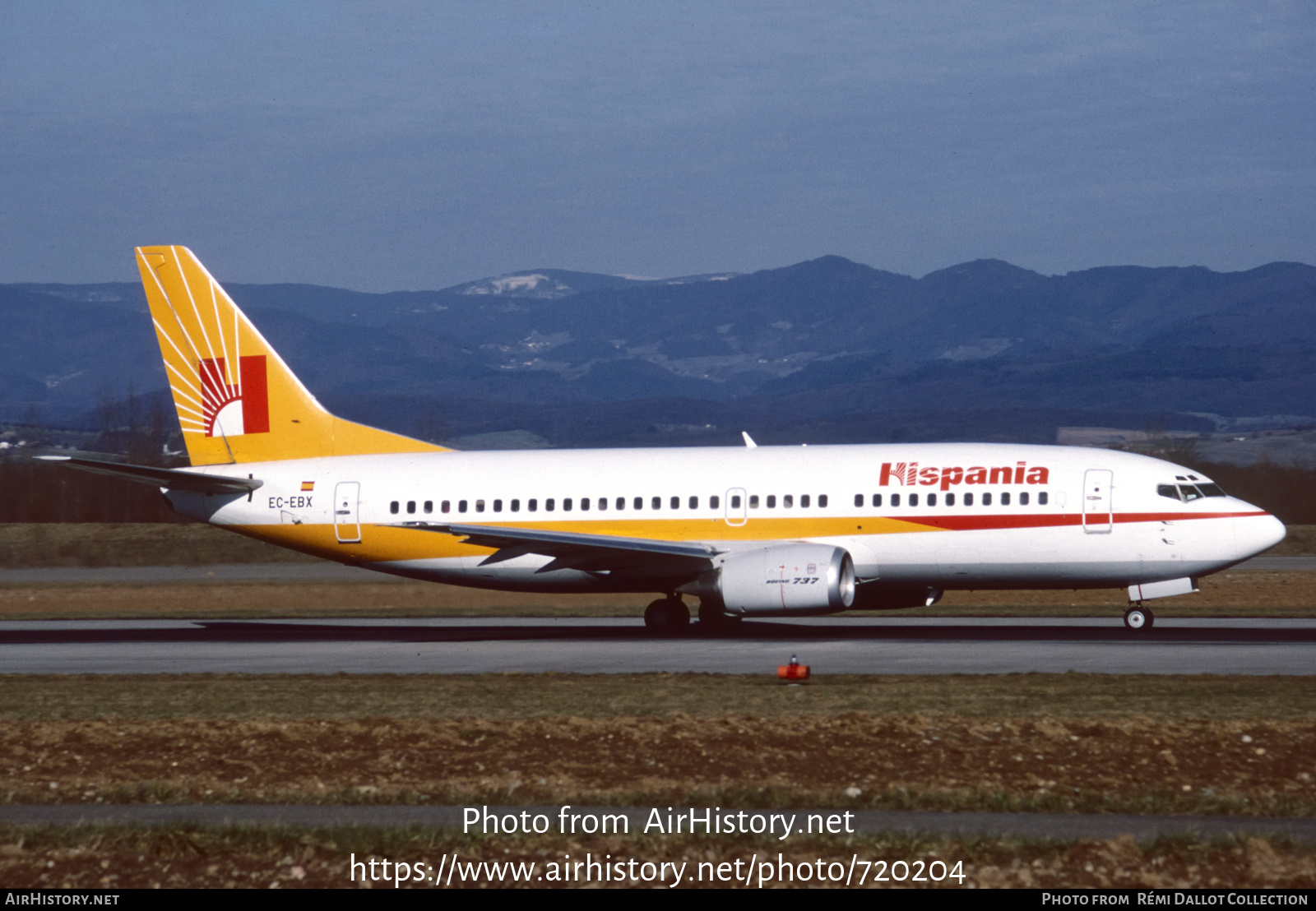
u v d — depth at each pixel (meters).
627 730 52.09
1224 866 34.34
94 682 72.44
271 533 102.94
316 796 43.94
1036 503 89.19
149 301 105.38
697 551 90.31
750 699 60.34
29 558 171.12
